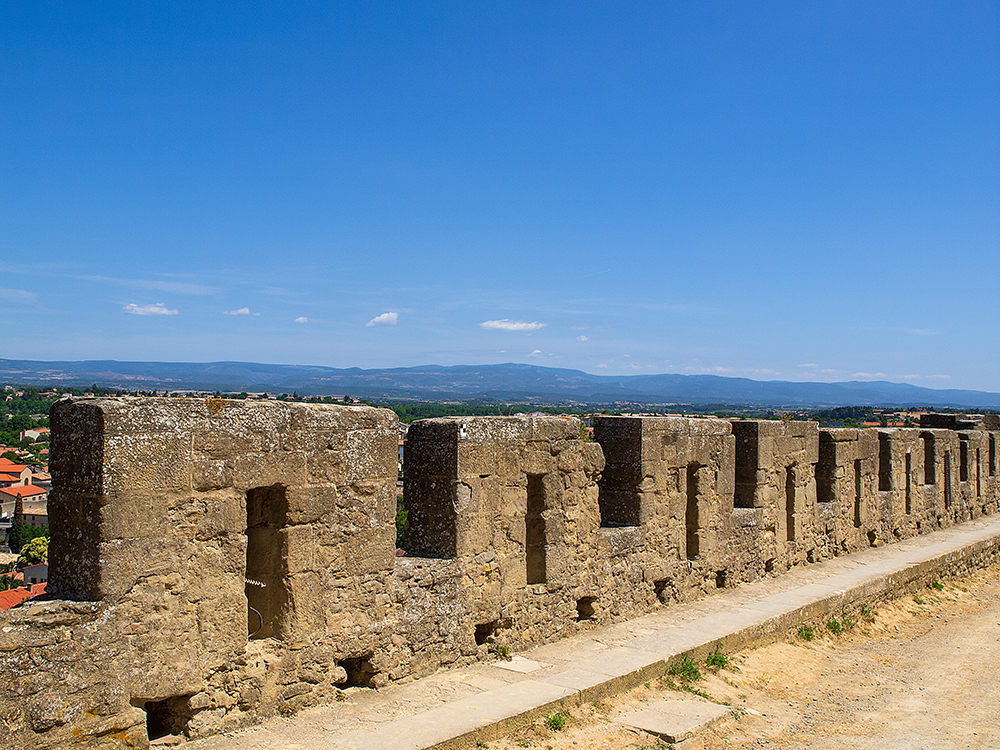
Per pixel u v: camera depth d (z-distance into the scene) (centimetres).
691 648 1237
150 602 753
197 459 789
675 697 1111
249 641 864
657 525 1463
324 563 913
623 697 1077
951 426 3183
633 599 1405
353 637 945
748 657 1337
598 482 1459
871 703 1233
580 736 947
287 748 789
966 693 1310
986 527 2733
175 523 774
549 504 1230
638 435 1424
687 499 1600
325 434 912
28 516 6131
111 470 725
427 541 1109
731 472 1681
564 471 1255
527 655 1160
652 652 1203
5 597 2030
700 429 1588
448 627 1069
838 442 2141
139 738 741
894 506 2414
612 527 1399
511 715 911
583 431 1295
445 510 1093
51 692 688
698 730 1009
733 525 1691
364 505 957
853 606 1716
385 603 984
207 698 804
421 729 854
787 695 1230
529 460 1193
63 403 759
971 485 2945
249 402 844
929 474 2691
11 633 668
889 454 2423
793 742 1043
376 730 848
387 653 987
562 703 981
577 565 1281
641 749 949
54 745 688
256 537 902
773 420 1875
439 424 1102
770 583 1758
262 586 891
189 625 785
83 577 729
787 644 1461
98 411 725
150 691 754
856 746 1052
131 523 738
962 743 1084
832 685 1307
